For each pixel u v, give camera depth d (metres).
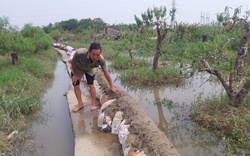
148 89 7.98
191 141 4.45
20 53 12.30
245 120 4.36
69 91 7.24
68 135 4.98
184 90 7.58
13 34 10.76
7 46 10.08
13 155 4.23
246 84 4.78
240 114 4.55
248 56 5.46
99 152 3.79
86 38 31.11
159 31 8.45
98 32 33.78
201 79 8.77
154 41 12.73
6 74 8.16
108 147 3.91
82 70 5.17
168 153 3.11
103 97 5.57
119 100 4.80
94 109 5.44
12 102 5.82
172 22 8.56
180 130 4.84
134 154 3.21
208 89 7.50
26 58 12.30
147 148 3.25
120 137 3.86
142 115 4.13
